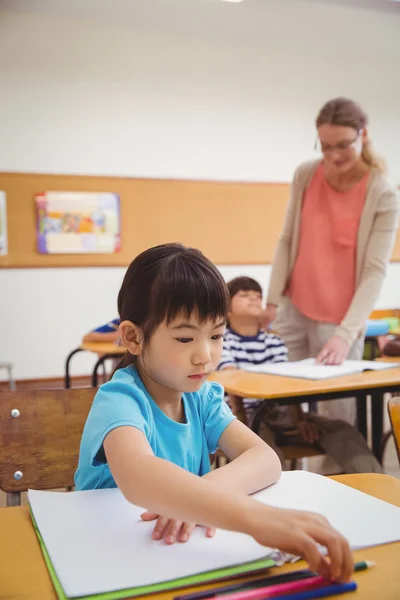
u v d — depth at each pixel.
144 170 6.00
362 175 2.25
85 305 5.83
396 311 4.65
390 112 6.85
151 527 0.70
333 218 2.29
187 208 6.13
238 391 1.68
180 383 0.81
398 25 6.16
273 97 6.41
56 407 1.18
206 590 0.55
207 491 0.64
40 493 0.81
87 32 5.72
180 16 5.74
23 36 5.54
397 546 0.65
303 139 6.56
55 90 5.67
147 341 0.83
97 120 5.82
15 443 1.14
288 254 2.46
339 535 0.57
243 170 6.36
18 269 5.61
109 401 0.83
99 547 0.64
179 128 6.10
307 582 0.55
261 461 0.86
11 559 0.63
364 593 0.55
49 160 5.68
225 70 6.22
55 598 0.55
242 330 2.42
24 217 5.59
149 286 0.81
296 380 1.84
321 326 2.36
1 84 5.51
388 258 2.24
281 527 0.58
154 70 5.97
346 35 6.24
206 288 0.80
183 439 0.93
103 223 5.82
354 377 1.88
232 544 0.64
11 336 5.65
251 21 5.90
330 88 6.61
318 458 3.12
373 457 1.96
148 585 0.56
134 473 0.68
